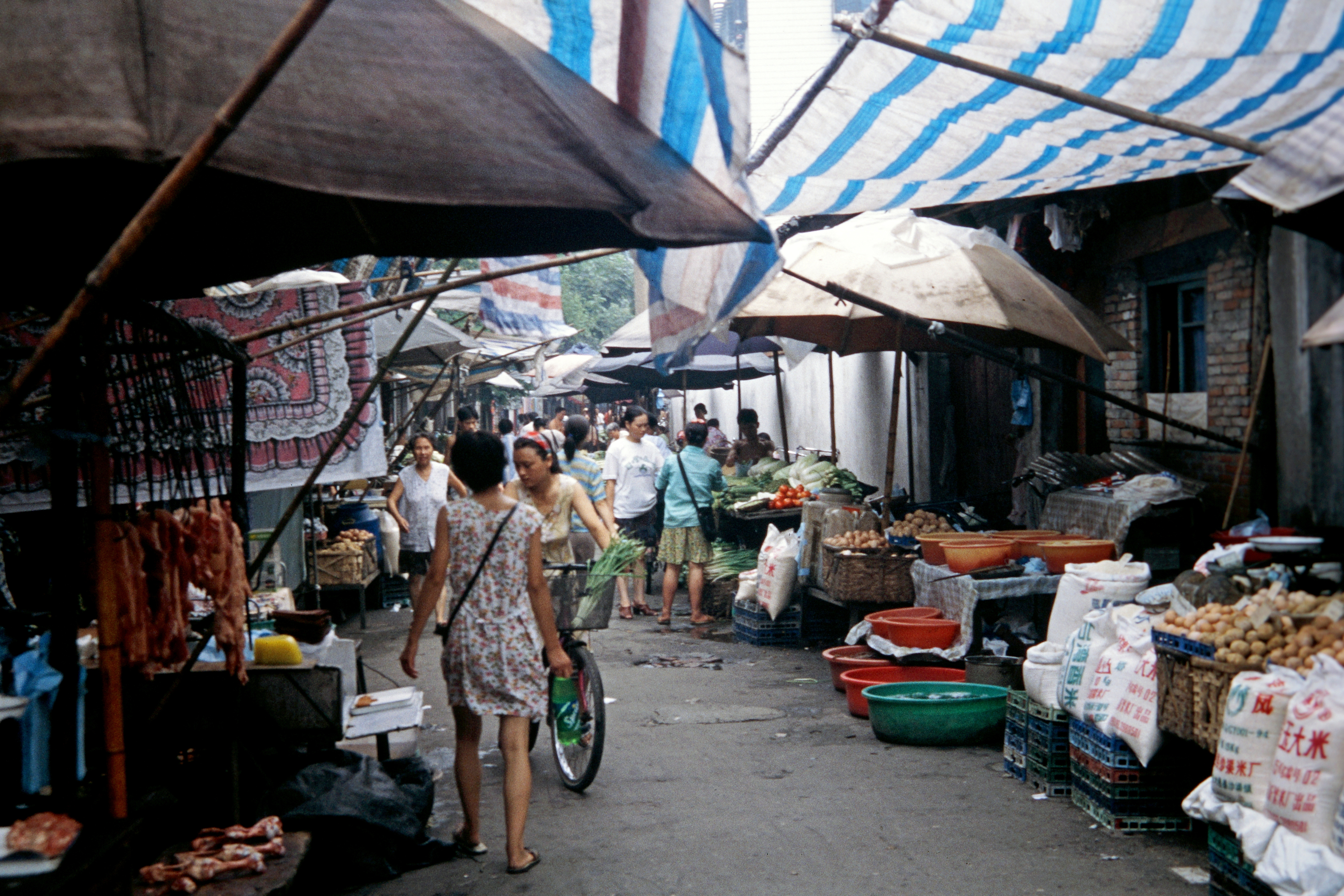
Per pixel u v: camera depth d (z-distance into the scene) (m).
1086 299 9.91
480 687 4.96
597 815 5.74
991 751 6.68
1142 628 5.27
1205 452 8.09
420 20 3.20
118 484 4.79
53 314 3.71
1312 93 4.49
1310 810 3.75
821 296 9.39
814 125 5.22
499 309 12.04
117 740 3.61
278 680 5.12
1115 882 4.56
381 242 4.22
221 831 4.41
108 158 2.59
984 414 12.73
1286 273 6.46
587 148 3.09
